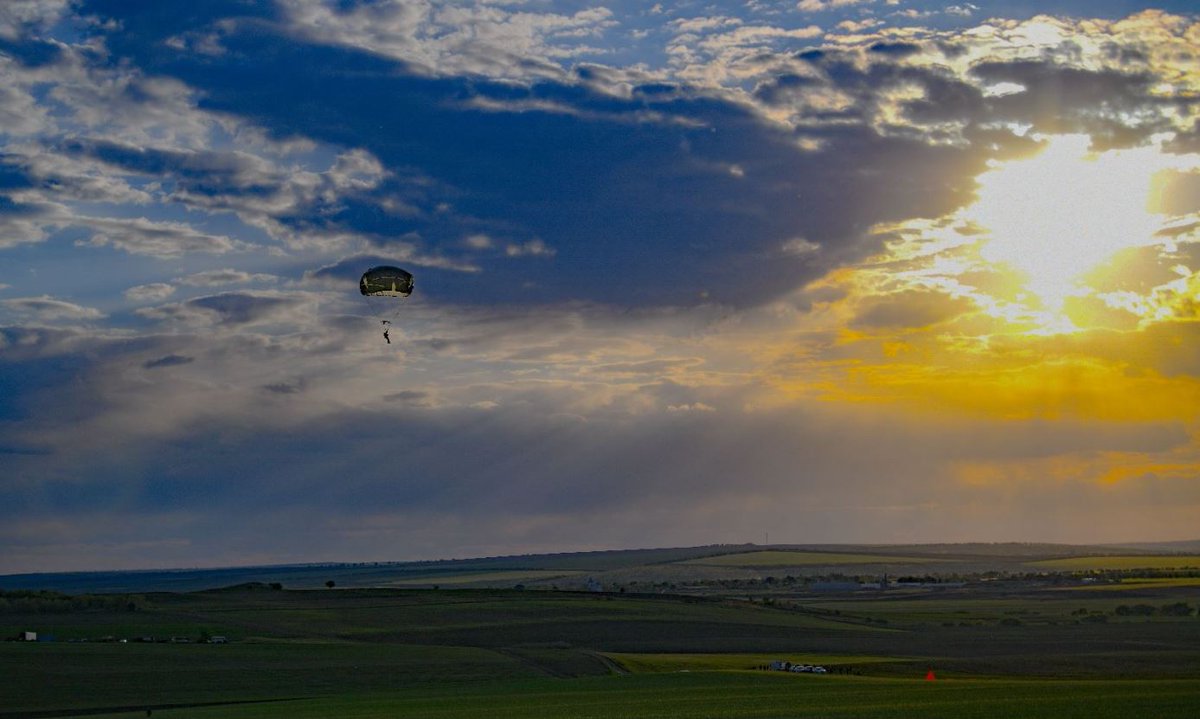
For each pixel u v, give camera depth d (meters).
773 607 164.12
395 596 158.62
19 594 142.25
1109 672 92.25
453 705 70.56
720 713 62.94
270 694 82.75
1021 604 199.00
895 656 108.69
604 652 111.69
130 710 74.88
